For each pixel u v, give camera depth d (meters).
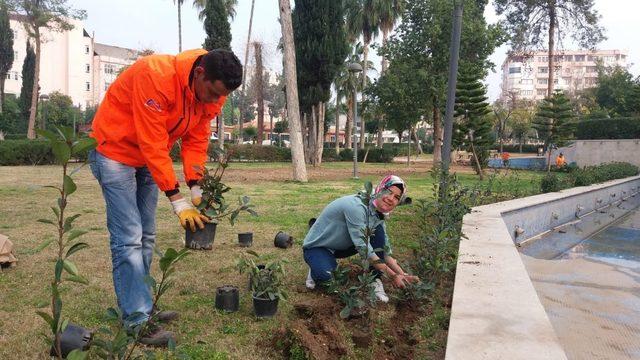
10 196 9.56
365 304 3.24
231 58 2.79
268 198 10.55
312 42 25.84
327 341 2.78
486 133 20.64
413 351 2.77
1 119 47.25
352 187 13.81
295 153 15.64
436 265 3.84
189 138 3.41
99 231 6.18
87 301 3.50
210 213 4.08
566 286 5.21
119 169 2.84
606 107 49.62
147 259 3.26
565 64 105.00
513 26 31.84
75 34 70.00
